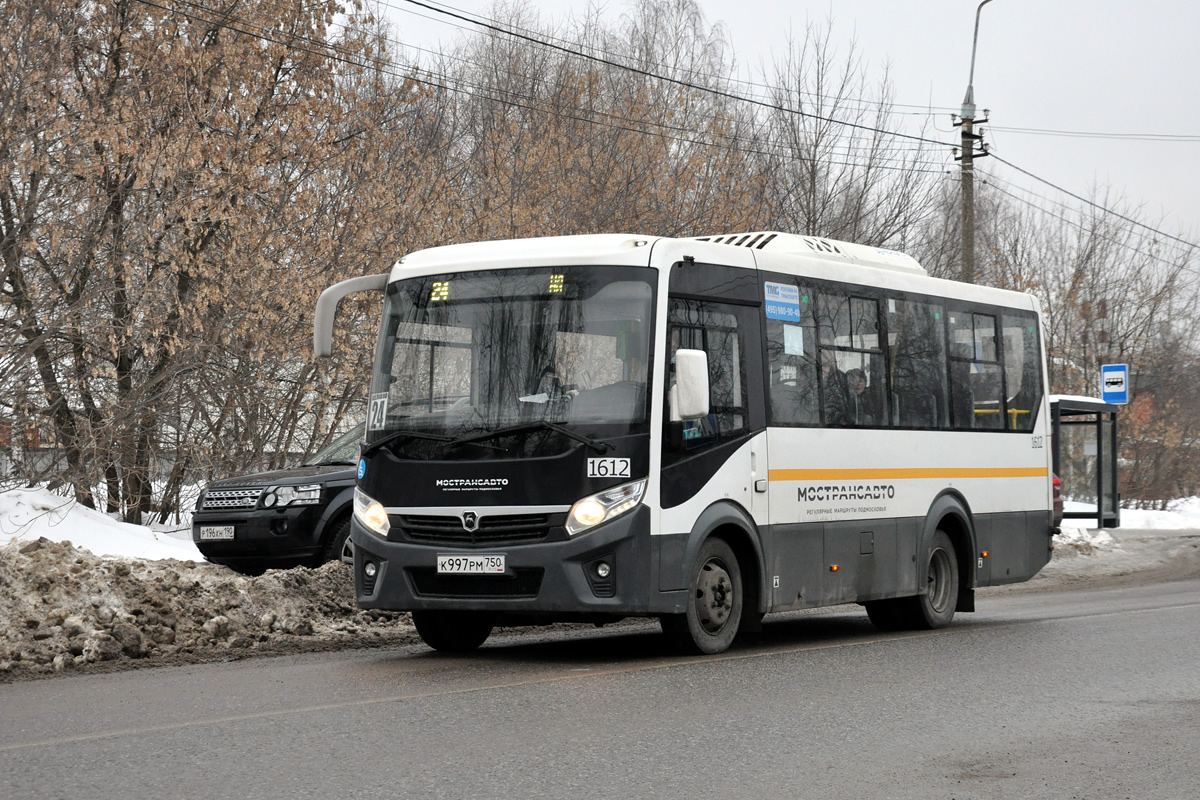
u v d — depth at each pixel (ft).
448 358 34.83
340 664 33.81
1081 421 101.91
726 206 97.86
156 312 61.46
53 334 59.36
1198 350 140.97
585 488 32.73
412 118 89.71
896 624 45.09
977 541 47.11
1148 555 84.12
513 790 19.51
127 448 61.67
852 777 20.74
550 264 34.71
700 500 34.78
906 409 43.86
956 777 20.85
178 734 23.61
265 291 65.41
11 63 56.85
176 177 63.00
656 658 34.96
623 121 101.60
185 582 39.58
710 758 21.94
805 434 39.09
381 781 19.97
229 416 66.39
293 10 72.90
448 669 32.65
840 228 102.73
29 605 36.24
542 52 122.62
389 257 72.69
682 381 33.17
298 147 71.00
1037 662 34.45
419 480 34.01
